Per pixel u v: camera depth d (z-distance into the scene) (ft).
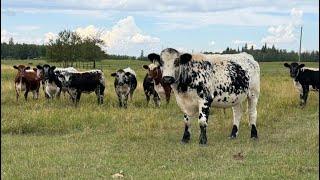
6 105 65.36
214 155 35.45
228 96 41.11
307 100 75.10
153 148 37.86
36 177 28.91
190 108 40.52
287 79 131.44
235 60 42.55
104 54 258.98
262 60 409.69
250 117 43.52
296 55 407.64
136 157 34.55
